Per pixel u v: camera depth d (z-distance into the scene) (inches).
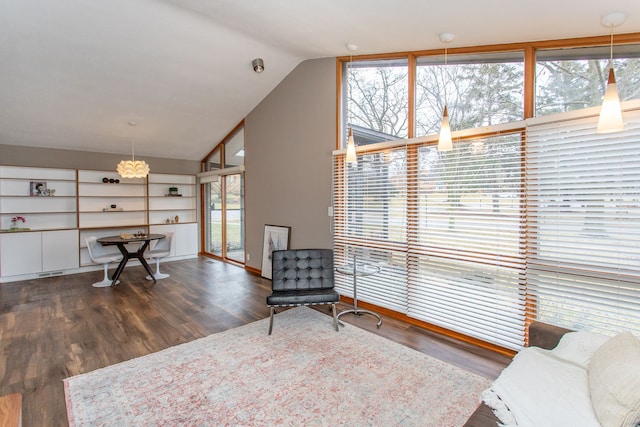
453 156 122.8
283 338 121.3
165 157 283.4
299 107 187.0
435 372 97.7
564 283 97.8
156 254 216.5
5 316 143.2
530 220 103.9
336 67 167.2
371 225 151.6
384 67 152.8
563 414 50.3
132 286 193.2
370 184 151.9
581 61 103.2
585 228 93.3
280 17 119.9
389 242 144.2
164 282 202.2
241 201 252.4
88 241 193.5
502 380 61.3
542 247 101.7
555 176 98.5
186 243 285.0
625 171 85.8
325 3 100.8
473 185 117.3
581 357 62.6
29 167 219.8
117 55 152.3
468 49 124.5
